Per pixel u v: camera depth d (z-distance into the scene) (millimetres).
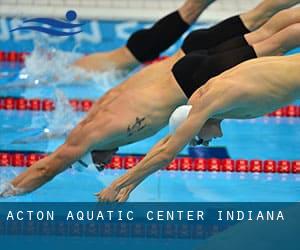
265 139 15773
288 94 10641
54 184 13383
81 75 17281
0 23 20172
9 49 19281
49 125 15852
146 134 12258
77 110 16453
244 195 13203
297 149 15328
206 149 15070
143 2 21703
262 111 10820
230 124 16484
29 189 12664
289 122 16703
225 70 11555
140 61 15477
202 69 11789
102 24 20578
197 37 13227
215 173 14336
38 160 13531
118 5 21469
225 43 12320
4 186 12789
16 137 15305
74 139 12289
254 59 10898
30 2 21062
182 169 14414
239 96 10508
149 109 12016
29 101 16828
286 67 10609
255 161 14602
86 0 21547
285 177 14219
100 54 17094
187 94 11883
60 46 19312
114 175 14000
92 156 12477
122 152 14914
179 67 12055
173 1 21875
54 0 21359
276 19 12016
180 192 13258
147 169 10773
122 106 12117
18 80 17859
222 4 21359
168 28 14648
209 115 10586
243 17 13266
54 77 17766
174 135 10656
